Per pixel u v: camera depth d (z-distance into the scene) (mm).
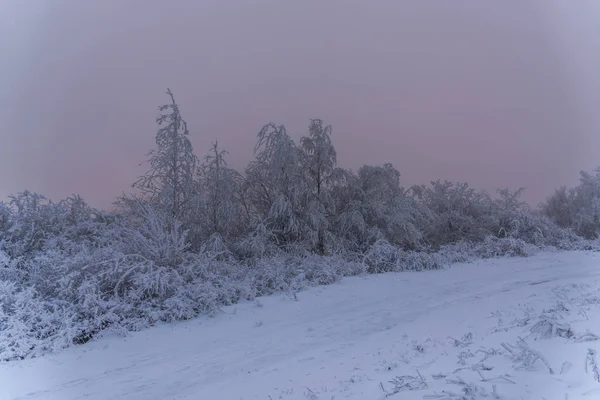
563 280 12492
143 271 11008
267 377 6301
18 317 8617
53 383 6688
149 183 16250
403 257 16859
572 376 3951
